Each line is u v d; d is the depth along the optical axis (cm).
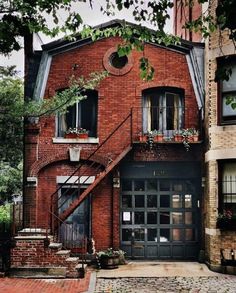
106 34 945
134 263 1550
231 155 1444
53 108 1398
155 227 1645
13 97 1369
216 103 1488
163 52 1653
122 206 1650
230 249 1417
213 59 1498
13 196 2364
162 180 1661
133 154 1620
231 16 530
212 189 1470
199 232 1634
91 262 1518
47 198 1617
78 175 1627
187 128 1628
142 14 733
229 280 1266
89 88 1482
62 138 1633
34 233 1359
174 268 1453
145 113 1659
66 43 1636
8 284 1198
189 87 1639
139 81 1648
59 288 1150
